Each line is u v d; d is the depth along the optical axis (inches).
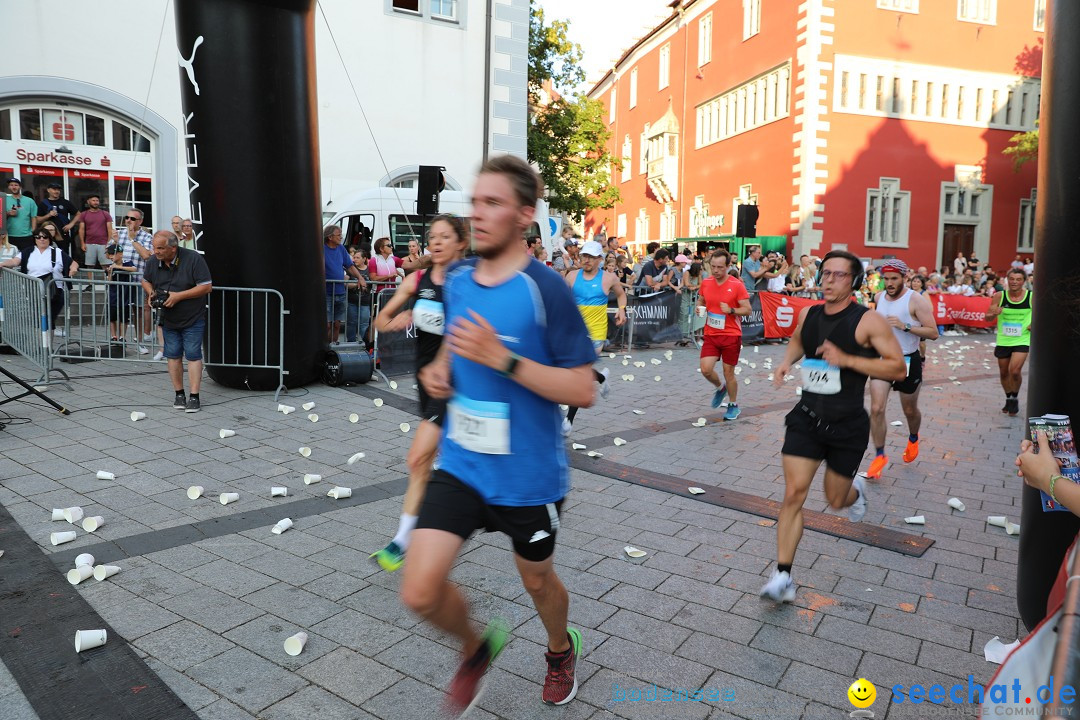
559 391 84.3
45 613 132.5
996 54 1072.8
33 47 485.1
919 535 183.6
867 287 768.9
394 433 265.7
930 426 317.1
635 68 1578.5
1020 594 120.7
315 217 329.7
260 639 126.0
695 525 186.5
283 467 221.9
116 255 427.8
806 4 973.2
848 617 139.8
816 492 215.5
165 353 281.7
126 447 234.1
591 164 1000.9
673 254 1027.9
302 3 307.7
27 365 351.6
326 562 157.8
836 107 990.4
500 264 89.4
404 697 110.8
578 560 163.2
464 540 89.1
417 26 613.0
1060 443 91.6
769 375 434.3
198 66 297.9
